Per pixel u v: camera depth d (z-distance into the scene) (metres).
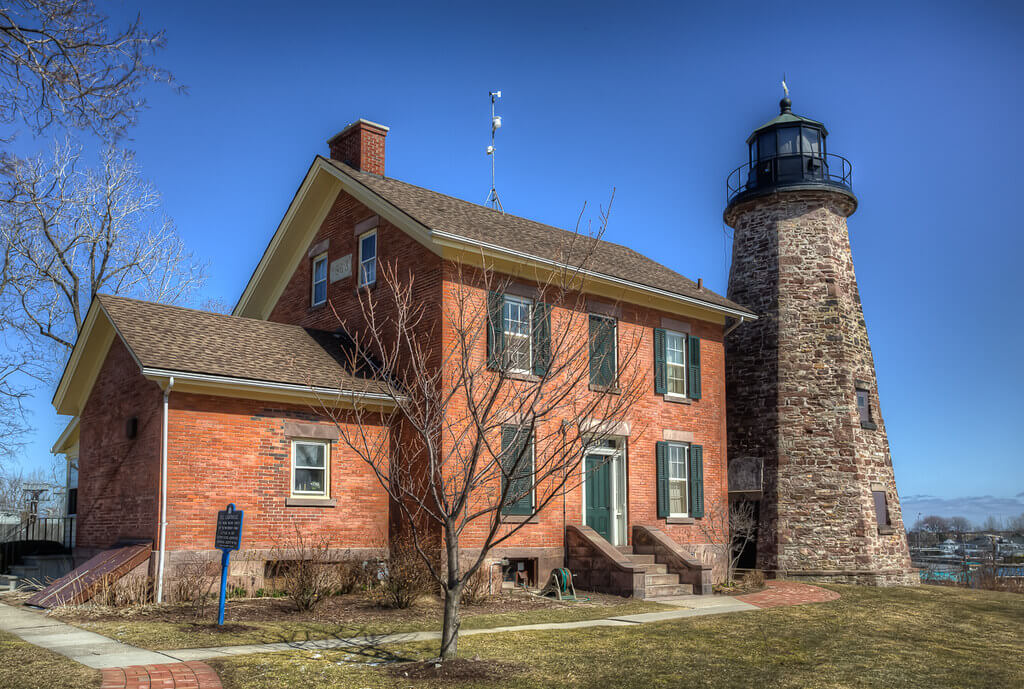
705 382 22.30
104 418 17.31
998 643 13.09
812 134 26.95
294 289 22.27
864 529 23.45
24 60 8.31
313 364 17.11
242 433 15.44
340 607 14.27
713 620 14.35
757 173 27.17
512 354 12.87
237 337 17.17
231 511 12.52
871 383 25.66
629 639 12.13
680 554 18.67
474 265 17.44
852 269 26.50
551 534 18.12
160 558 14.23
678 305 21.48
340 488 16.48
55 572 18.59
